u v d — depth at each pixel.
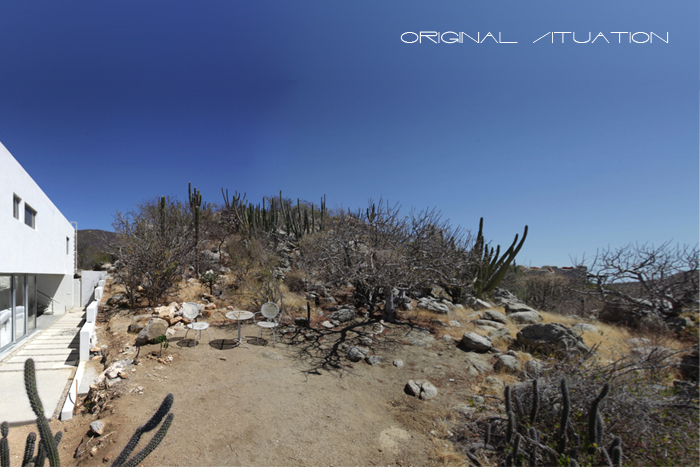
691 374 5.97
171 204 19.91
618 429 4.62
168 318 9.75
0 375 7.62
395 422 6.09
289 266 17.19
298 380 7.39
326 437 5.48
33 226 10.98
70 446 5.09
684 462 4.31
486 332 10.72
